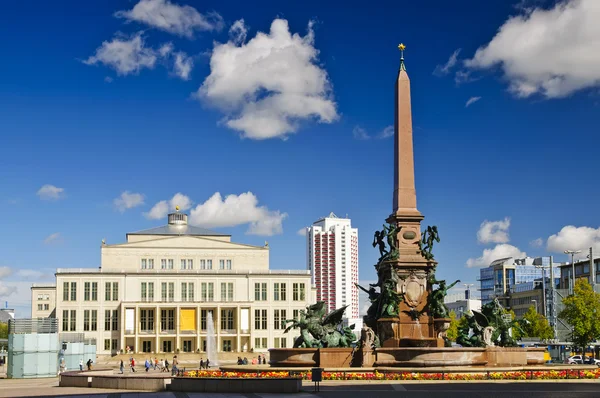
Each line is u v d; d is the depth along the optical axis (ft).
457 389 161.48
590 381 182.09
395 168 229.45
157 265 605.31
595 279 653.71
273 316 597.93
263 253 619.67
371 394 150.92
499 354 207.72
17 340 280.51
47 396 165.48
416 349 201.77
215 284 594.65
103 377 200.34
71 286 573.33
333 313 221.05
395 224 222.89
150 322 577.02
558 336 572.10
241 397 151.23
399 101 230.07
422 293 215.92
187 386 173.58
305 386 172.76
